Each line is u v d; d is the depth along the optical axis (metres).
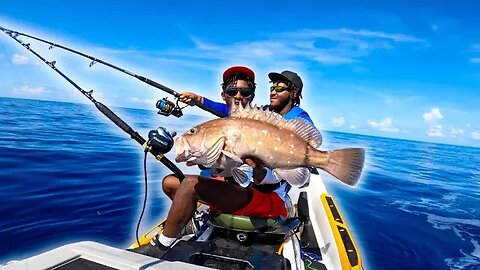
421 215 8.75
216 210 3.82
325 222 4.69
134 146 13.94
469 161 27.12
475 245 6.81
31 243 5.09
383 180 13.69
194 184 3.29
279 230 3.62
